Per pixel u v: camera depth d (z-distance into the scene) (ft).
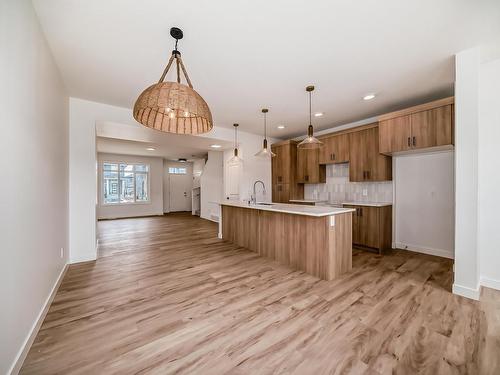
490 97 8.39
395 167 13.88
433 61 8.18
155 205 31.76
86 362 4.84
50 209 7.49
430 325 6.08
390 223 13.69
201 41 6.98
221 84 10.00
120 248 14.11
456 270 7.86
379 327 6.02
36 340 5.52
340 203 15.70
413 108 11.08
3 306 4.18
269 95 11.18
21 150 5.04
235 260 11.74
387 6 5.59
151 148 24.61
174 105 4.74
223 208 16.60
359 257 12.10
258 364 4.80
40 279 6.31
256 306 7.13
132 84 9.87
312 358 4.95
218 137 16.85
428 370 4.59
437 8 5.65
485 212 8.57
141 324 6.20
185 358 4.97
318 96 11.33
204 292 8.11
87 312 6.81
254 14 5.85
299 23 6.20
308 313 6.72
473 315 6.53
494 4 5.49
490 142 8.44
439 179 12.28
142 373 4.56
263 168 19.89
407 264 11.00
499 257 8.30
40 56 6.33
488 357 4.92
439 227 12.31
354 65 8.45
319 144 10.92
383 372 4.55
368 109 13.17
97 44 7.14
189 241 15.97
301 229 10.37
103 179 28.32
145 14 5.85
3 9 4.23
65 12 5.78
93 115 11.77
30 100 5.59
